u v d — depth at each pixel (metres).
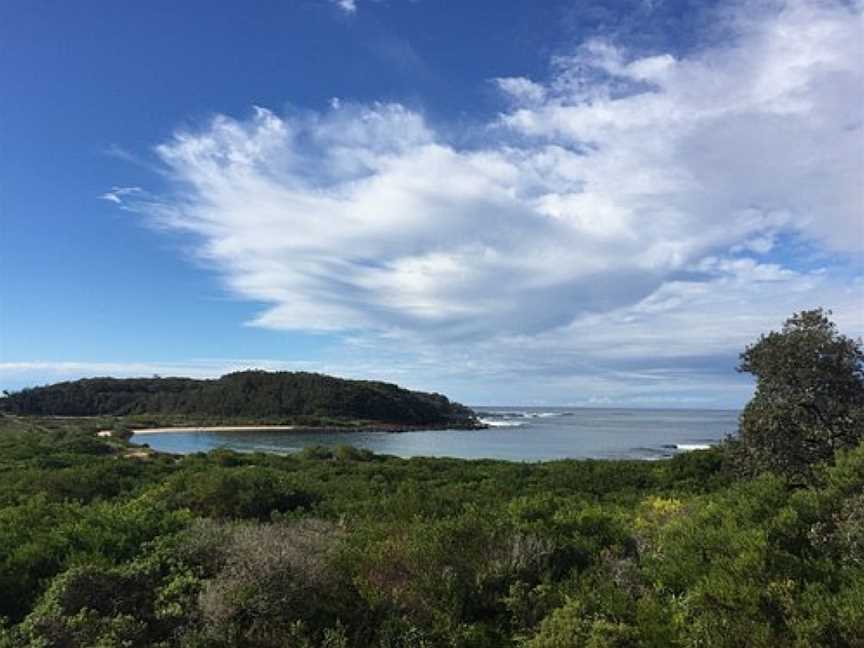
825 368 12.36
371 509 13.60
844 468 7.62
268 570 7.29
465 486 22.53
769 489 8.38
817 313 12.88
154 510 10.40
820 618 5.57
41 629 6.59
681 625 6.12
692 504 10.23
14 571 8.21
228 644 6.63
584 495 19.30
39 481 20.75
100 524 9.66
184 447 80.56
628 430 127.94
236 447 81.06
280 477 17.67
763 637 5.53
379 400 148.88
